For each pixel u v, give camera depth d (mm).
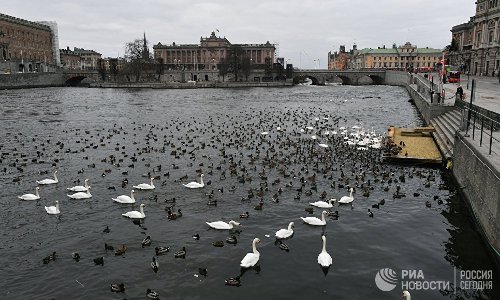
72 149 45719
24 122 67062
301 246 21859
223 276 19062
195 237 22781
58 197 29547
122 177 34219
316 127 59844
